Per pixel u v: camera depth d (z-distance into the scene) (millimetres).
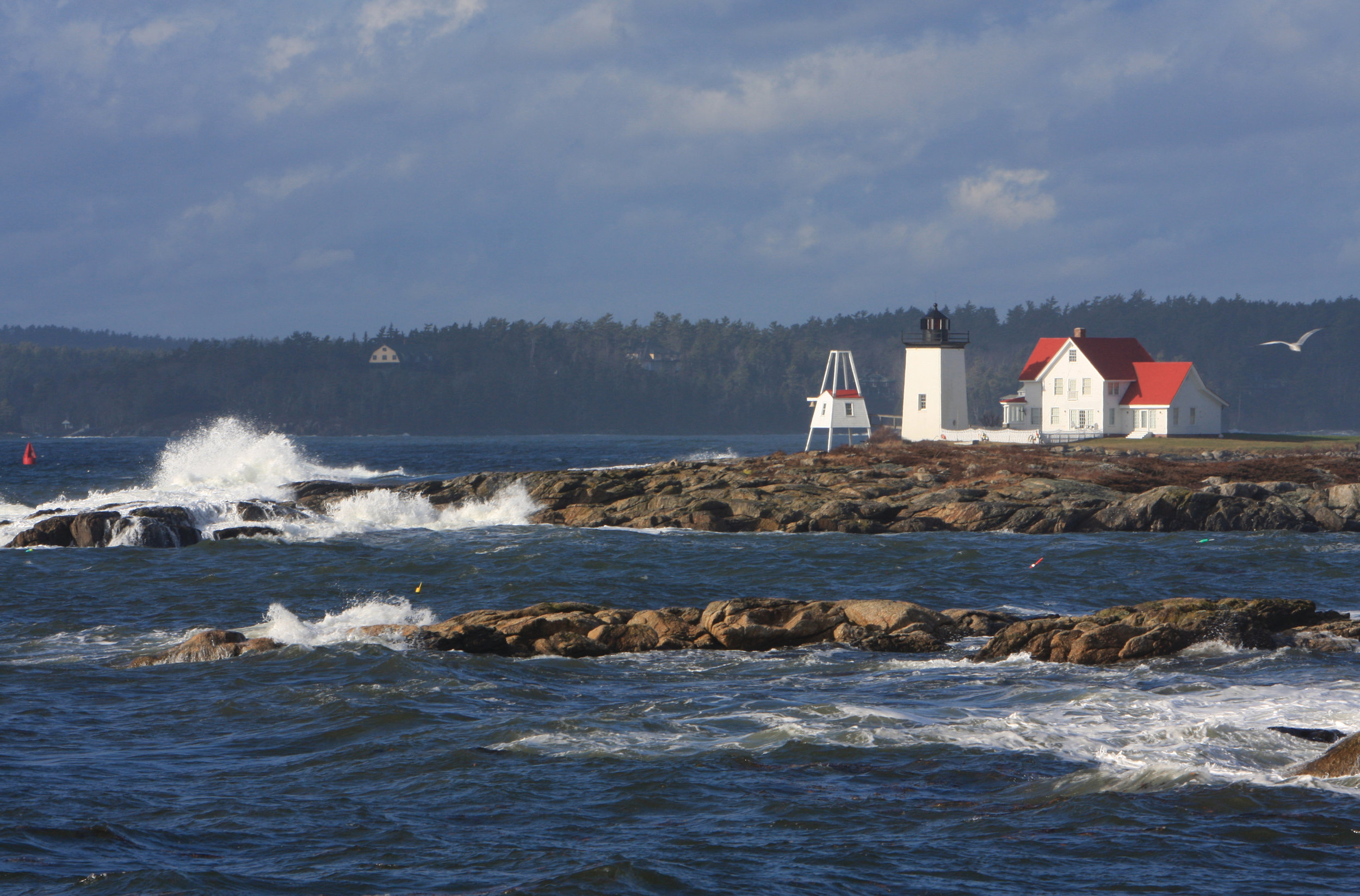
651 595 114250
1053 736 58875
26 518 159375
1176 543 154250
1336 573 129875
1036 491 180875
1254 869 41969
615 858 42812
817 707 64625
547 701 68250
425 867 42281
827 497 179750
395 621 99688
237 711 65188
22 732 60719
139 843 44469
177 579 122062
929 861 42906
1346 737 53812
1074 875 41562
